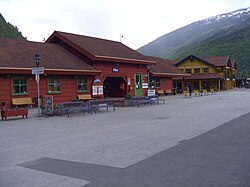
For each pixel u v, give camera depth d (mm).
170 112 17531
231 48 97062
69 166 6574
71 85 24438
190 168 6102
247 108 18594
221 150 7535
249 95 35250
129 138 9594
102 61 27078
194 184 5195
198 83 57625
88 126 12711
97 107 18656
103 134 10531
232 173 5715
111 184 5332
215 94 40094
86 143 9008
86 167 6445
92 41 30406
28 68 20484
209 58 63500
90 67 25953
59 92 23406
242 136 9320
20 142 9562
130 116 16094
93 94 26203
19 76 20797
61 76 23609
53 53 25516
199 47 113000
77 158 7246
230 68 66312
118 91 31094
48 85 22656
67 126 12898
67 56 26203
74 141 9391
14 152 8148
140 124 12812
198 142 8594
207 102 25000
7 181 5699
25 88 21250
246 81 79875
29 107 21234
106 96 31750
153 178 5570
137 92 31906
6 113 15523
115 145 8578
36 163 6926
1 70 18969
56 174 6035
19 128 12672
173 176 5645
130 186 5195
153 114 16719
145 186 5176
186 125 12047
